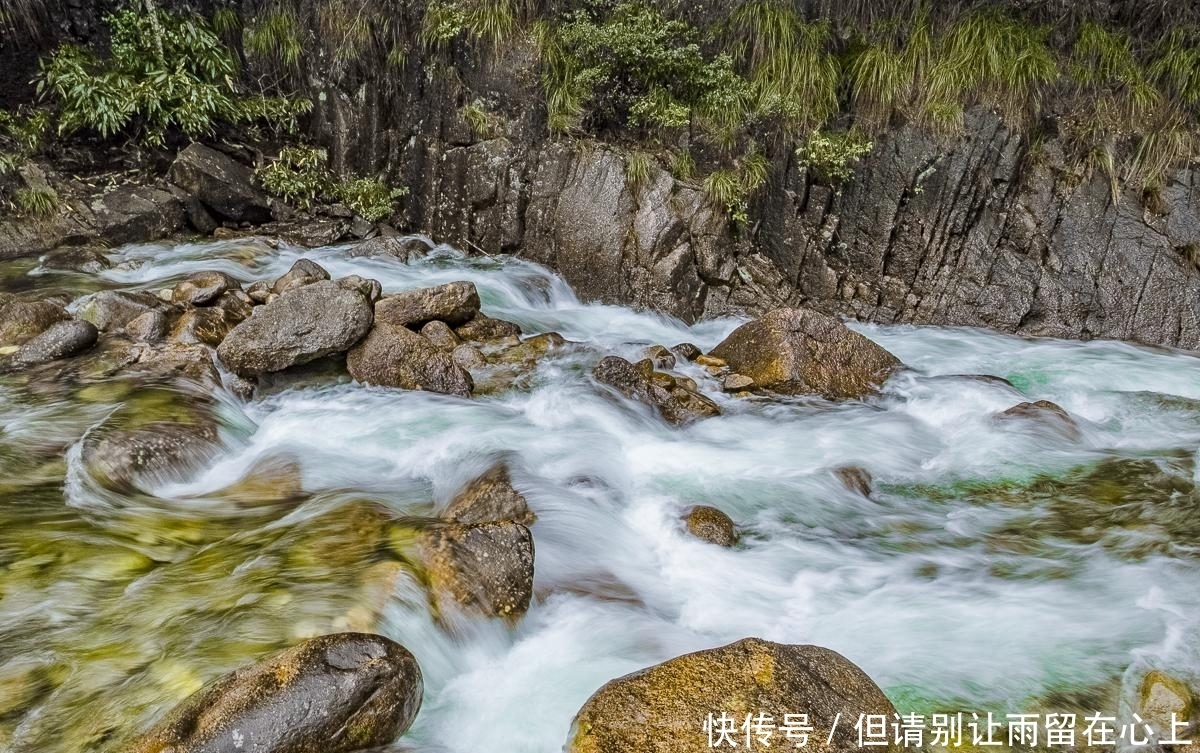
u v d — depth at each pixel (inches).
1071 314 409.4
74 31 472.4
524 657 164.1
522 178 448.5
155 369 275.9
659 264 413.4
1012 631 175.2
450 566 170.2
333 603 159.6
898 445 276.8
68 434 235.1
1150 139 415.2
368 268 424.5
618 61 435.8
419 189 478.3
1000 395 313.3
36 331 300.0
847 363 321.1
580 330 391.5
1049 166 418.9
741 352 332.8
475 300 347.6
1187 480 248.1
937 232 418.6
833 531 222.8
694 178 432.5
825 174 422.3
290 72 496.7
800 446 273.4
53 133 454.9
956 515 233.1
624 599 185.9
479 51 450.9
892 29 436.8
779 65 434.3
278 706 121.4
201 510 209.6
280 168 471.5
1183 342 398.6
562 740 140.9
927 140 415.2
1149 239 406.9
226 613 158.2
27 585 168.1
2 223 409.4
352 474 238.1
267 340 289.0
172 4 479.8
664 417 289.9
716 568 203.6
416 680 137.3
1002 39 419.8
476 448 252.2
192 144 461.1
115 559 180.5
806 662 142.9
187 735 118.8
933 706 150.7
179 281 370.3
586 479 237.3
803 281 430.6
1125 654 165.3
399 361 296.4
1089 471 256.4
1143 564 201.6
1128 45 435.5
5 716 133.0
